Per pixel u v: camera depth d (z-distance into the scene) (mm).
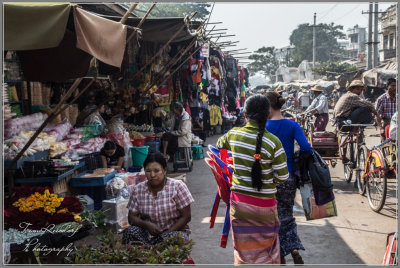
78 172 5840
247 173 3168
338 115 7461
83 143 6652
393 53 42219
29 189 3752
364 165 6637
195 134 12609
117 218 4973
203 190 7297
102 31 3863
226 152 3676
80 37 3416
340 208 5977
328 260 4109
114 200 5078
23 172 4891
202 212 5922
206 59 12102
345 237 4762
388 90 7078
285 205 3830
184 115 8984
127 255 2887
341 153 7785
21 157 4906
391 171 5625
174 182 3418
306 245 4547
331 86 37938
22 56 5383
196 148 10703
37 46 3266
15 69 6547
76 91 8539
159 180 3318
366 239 4680
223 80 15617
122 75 9266
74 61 5398
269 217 3160
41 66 5418
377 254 4234
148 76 9273
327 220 5414
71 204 3631
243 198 3174
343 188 7266
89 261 2826
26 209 3455
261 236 3184
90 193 5504
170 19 7004
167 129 10078
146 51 9203
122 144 7465
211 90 14148
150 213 3375
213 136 15625
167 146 9031
